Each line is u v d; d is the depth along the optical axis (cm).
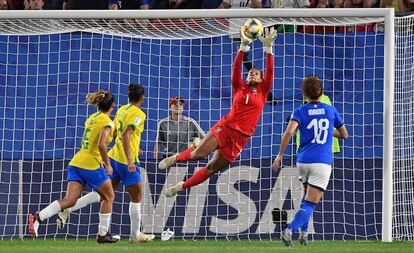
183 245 3030
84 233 3588
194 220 3553
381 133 3575
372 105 3594
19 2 4422
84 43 3703
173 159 3206
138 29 3625
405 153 3541
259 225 3534
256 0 4197
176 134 3616
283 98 3619
